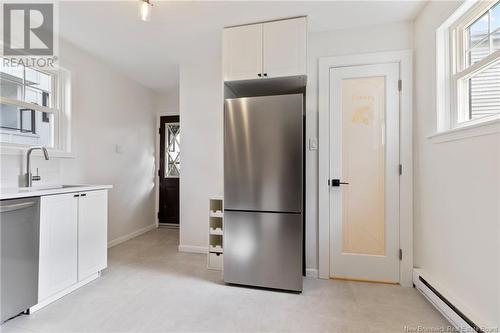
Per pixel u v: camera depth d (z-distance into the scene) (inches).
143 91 168.1
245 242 89.1
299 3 81.9
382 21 92.5
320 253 98.8
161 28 98.4
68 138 110.7
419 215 88.9
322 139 99.1
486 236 57.3
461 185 66.1
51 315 70.9
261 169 87.5
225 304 77.9
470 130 61.8
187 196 131.6
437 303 73.4
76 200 85.4
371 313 73.1
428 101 82.5
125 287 88.7
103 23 94.9
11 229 66.4
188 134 132.2
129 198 153.7
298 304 78.1
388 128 93.8
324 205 98.8
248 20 92.0
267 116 86.9
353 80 97.2
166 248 135.0
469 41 70.9
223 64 95.9
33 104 97.9
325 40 99.3
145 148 170.1
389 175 93.7
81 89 117.8
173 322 68.4
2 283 64.7
